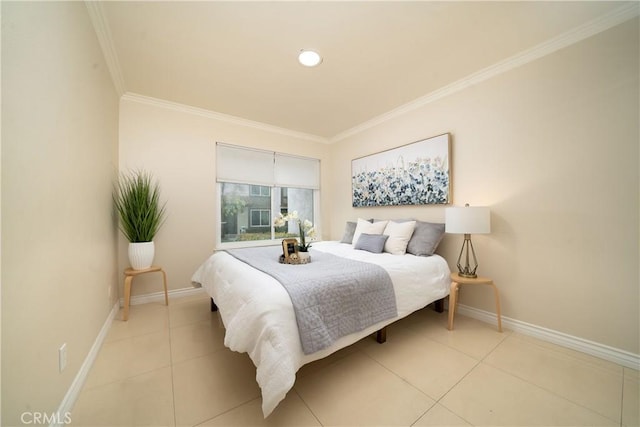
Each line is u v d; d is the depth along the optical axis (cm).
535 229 196
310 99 277
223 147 325
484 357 169
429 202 268
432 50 196
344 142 391
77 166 136
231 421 116
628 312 157
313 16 160
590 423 116
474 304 236
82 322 141
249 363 162
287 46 189
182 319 228
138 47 187
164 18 160
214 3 149
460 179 245
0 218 75
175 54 196
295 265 186
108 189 211
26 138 88
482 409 124
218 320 227
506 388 139
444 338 196
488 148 223
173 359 165
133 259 235
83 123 145
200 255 304
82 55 143
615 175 162
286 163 380
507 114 211
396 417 119
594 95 169
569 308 180
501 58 206
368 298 162
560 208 184
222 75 227
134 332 202
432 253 242
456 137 247
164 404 126
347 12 158
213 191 312
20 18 86
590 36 170
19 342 83
